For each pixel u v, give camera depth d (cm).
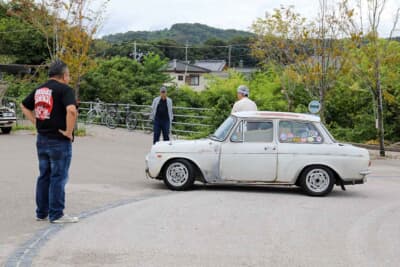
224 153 1187
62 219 865
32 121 869
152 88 3912
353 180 1186
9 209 953
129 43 7225
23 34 4297
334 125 3020
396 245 786
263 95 3016
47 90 845
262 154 1180
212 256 705
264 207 1035
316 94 2150
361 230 874
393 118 2808
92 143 2180
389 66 2291
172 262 677
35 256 692
